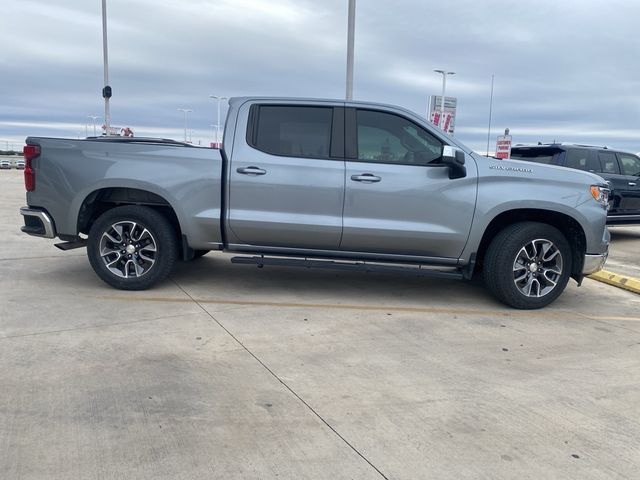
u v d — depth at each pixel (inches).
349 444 118.9
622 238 499.8
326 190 217.3
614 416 135.0
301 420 128.5
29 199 232.1
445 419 131.0
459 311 223.1
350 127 221.1
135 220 226.5
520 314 222.2
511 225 222.8
